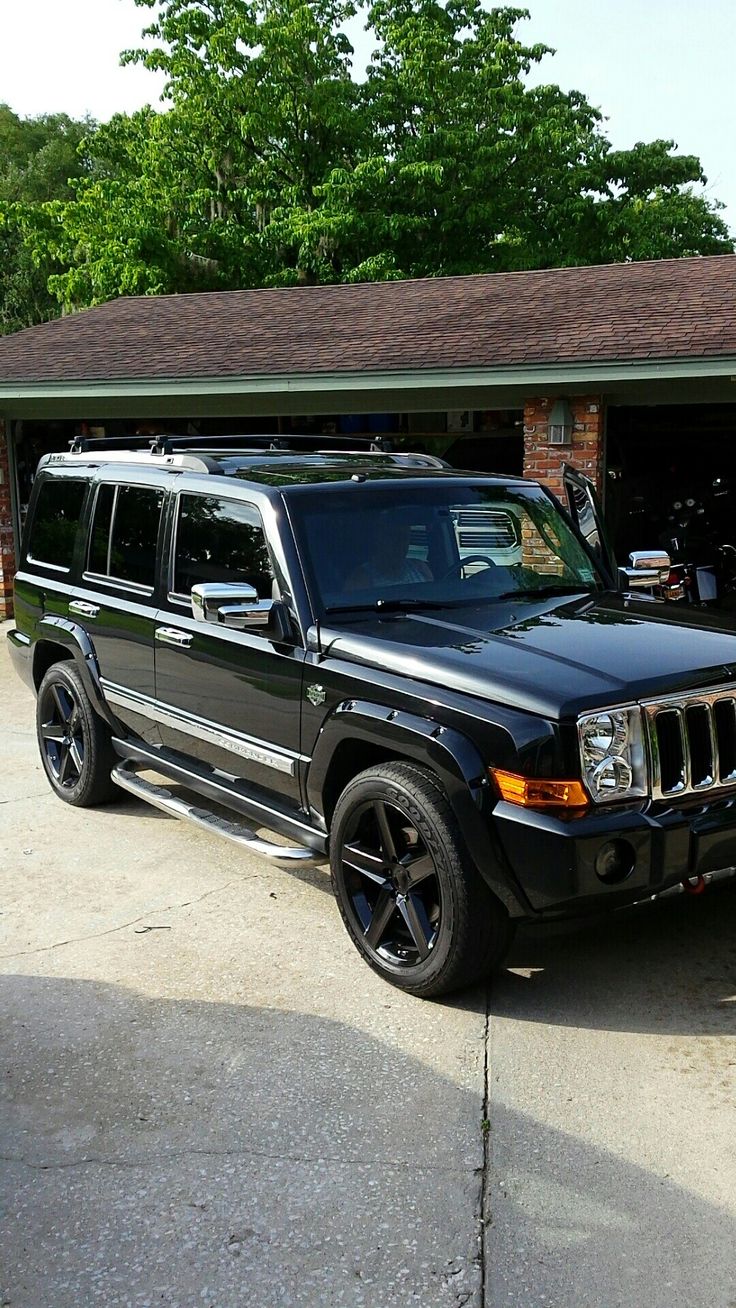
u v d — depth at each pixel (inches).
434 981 151.5
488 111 1109.7
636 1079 135.6
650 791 143.9
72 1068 140.2
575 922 143.9
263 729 181.8
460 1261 104.5
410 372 403.2
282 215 1042.1
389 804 154.4
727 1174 116.8
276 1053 143.0
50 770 256.5
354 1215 111.3
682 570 410.0
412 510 189.6
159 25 1109.7
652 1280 101.6
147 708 214.1
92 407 499.5
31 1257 106.3
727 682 151.0
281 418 603.2
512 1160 120.0
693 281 459.8
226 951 173.3
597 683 143.9
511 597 188.4
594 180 1106.1
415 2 1144.2
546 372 382.0
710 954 169.2
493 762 141.4
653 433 624.4
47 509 259.1
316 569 175.9
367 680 158.7
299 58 1086.4
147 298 636.1
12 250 1611.7
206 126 1106.1
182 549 203.8
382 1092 133.6
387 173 1011.9
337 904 177.5
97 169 1770.4
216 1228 109.9
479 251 1099.9
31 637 258.8
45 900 194.9
